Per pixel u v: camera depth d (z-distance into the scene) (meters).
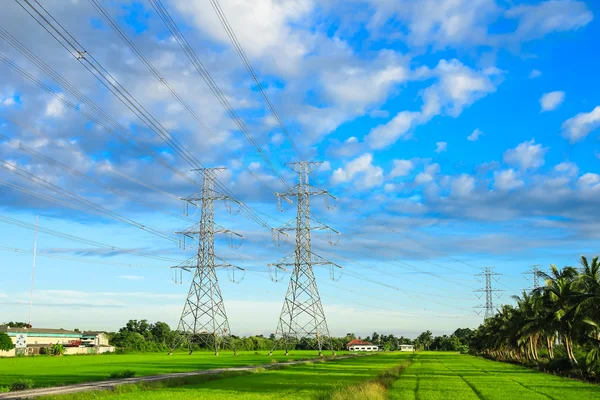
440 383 60.00
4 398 37.66
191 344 155.88
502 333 137.88
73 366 88.06
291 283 119.94
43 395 39.94
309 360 116.56
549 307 86.31
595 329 78.00
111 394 43.91
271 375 71.00
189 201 125.94
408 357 172.62
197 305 123.62
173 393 45.44
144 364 96.25
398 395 45.41
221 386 53.84
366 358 149.75
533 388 54.62
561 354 121.69
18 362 102.50
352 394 40.91
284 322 119.62
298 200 120.25
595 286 75.56
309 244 120.06
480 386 56.09
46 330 169.50
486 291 194.12
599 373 74.06
